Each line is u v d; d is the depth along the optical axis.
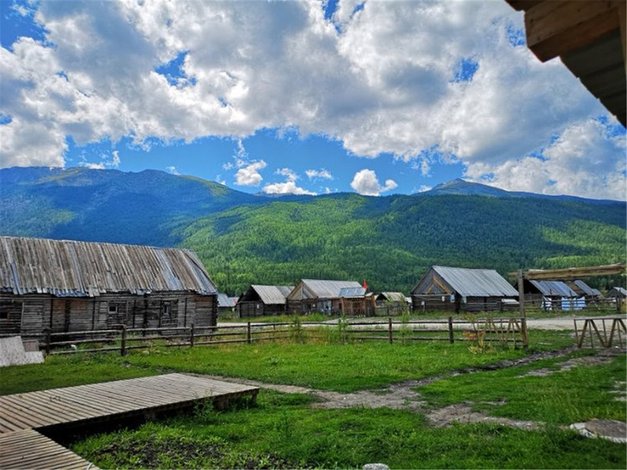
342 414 8.02
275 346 20.91
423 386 10.77
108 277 26.33
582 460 5.25
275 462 5.89
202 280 30.34
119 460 6.07
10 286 22.67
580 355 15.20
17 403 8.17
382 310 61.16
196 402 8.34
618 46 2.83
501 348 17.62
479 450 5.89
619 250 156.25
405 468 5.46
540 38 2.77
